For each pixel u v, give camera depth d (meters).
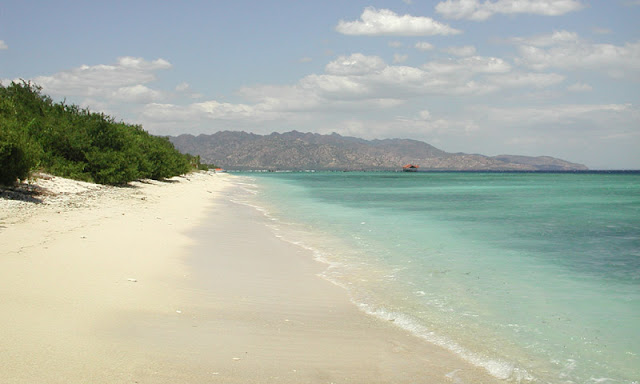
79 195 23.27
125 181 34.88
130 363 5.70
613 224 22.66
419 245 16.17
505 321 8.30
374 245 16.09
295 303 9.16
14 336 6.09
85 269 9.92
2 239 11.57
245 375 5.72
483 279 11.34
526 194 51.09
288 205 33.00
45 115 33.28
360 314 8.60
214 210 26.64
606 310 8.97
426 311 8.80
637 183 91.94
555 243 16.86
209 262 12.48
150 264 11.27
